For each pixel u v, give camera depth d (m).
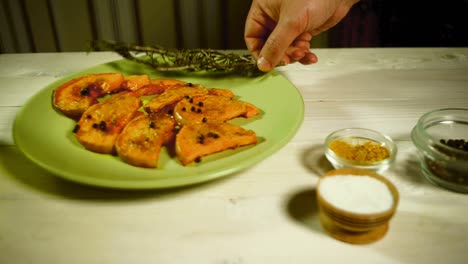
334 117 0.45
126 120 0.42
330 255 0.29
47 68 0.58
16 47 0.96
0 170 0.37
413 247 0.30
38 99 0.45
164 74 0.53
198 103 0.44
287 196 0.34
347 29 0.97
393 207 0.28
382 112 0.46
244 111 0.43
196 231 0.31
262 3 0.53
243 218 0.32
